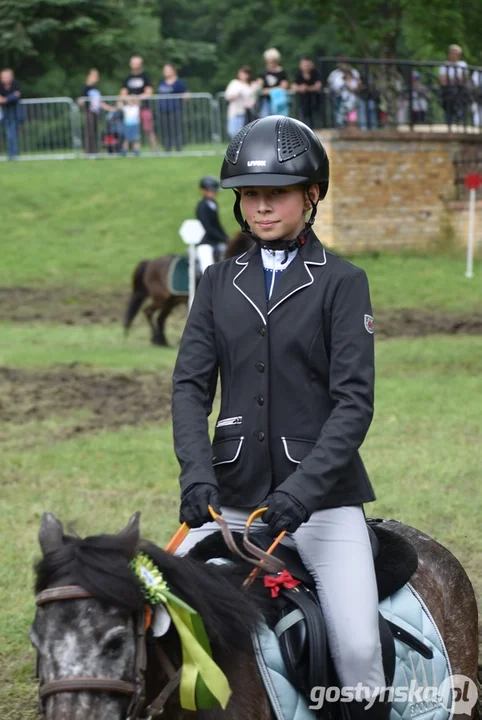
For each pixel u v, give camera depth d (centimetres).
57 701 363
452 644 529
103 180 3938
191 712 422
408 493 1144
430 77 3456
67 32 5994
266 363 471
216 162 4097
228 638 427
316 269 479
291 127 486
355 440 454
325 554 471
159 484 1230
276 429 471
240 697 430
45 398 1716
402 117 3412
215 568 444
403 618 492
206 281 495
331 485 446
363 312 471
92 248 3384
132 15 6606
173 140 4319
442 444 1356
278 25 7006
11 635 833
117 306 2822
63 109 4344
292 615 453
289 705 443
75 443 1426
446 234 3359
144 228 3506
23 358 2044
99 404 1678
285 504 436
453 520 1068
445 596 531
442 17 3509
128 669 374
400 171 3294
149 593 390
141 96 4297
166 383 1841
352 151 3222
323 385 477
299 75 3369
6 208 3691
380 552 500
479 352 2025
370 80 3344
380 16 3688
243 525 482
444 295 2720
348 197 3222
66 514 1112
